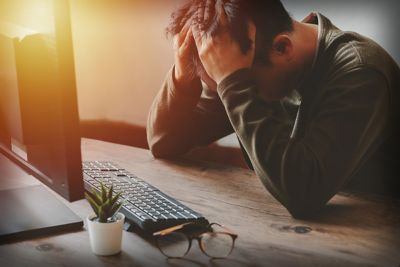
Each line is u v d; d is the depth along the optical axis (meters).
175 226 1.34
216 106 1.92
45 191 1.67
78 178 1.29
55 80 1.21
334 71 1.59
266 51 1.73
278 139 1.60
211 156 2.00
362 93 1.53
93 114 2.42
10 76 1.34
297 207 1.54
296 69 1.67
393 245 1.34
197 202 1.64
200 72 1.93
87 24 2.33
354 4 1.54
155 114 2.12
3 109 1.45
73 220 1.44
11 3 1.40
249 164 1.90
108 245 1.27
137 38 2.16
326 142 1.57
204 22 1.86
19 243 1.34
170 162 2.06
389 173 1.56
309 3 1.63
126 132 2.31
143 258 1.27
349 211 1.56
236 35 1.77
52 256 1.27
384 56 1.51
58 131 1.25
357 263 1.25
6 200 1.58
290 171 1.56
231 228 1.45
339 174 1.56
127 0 2.15
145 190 1.62
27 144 1.36
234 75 1.72
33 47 1.25
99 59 2.34
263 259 1.27
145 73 2.16
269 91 1.74
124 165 2.03
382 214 1.53
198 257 1.27
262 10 1.71
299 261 1.26
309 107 1.64
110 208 1.29
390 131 1.53
